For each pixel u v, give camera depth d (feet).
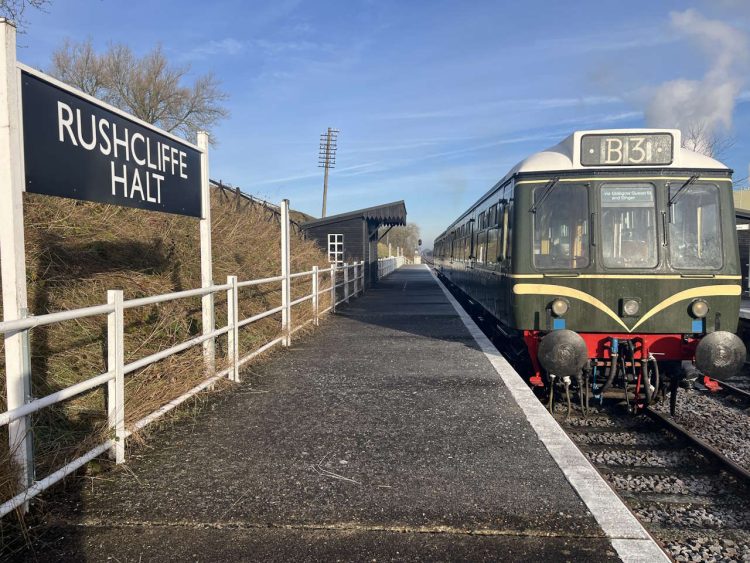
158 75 99.96
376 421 16.87
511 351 29.58
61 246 19.76
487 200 33.65
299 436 15.52
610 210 23.12
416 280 97.86
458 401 19.06
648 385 22.50
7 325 9.53
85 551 9.67
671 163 23.00
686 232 22.84
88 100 13.32
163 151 17.26
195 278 26.11
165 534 10.26
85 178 13.24
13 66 10.55
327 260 60.13
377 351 28.32
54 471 11.74
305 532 10.37
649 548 9.86
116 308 13.14
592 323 22.99
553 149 25.29
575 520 10.82
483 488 12.24
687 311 22.54
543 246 23.52
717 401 26.58
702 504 15.57
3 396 12.94
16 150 10.59
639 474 17.70
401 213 82.94
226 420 16.93
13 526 10.14
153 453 14.21
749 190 84.79
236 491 12.03
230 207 41.11
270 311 26.58
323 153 184.55
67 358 16.12
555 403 25.50
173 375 17.95
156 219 27.37
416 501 11.61
